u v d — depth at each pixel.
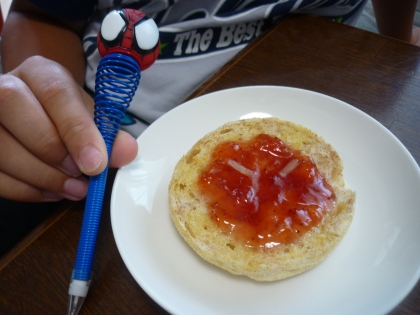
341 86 0.23
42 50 0.27
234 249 0.16
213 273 0.15
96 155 0.14
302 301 0.14
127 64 0.16
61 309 0.15
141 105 0.28
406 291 0.13
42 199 0.19
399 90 0.22
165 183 0.19
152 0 0.28
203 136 0.21
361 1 0.33
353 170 0.19
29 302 0.15
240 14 0.28
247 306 0.14
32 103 0.16
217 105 0.21
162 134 0.20
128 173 0.18
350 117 0.20
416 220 0.16
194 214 0.17
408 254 0.15
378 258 0.15
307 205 0.17
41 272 0.16
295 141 0.20
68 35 0.29
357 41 0.26
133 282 0.15
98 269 0.16
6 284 0.15
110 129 0.17
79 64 0.29
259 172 0.18
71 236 0.17
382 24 0.38
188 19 0.29
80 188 0.17
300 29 0.27
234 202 0.17
